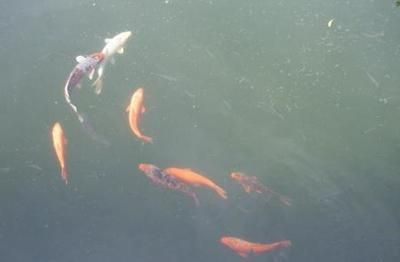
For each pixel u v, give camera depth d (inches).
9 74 249.6
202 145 235.5
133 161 233.0
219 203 226.1
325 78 244.4
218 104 242.2
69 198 229.6
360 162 231.3
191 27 257.9
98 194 229.8
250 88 244.7
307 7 261.0
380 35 251.6
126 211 227.6
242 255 215.8
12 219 228.4
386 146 232.7
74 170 232.4
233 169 231.8
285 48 251.6
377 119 237.0
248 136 237.0
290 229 222.8
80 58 224.7
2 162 235.3
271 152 234.4
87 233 225.5
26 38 257.9
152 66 248.5
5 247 224.7
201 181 216.8
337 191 228.4
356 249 220.1
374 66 245.8
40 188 231.1
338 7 259.4
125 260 221.6
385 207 225.0
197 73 247.8
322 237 221.9
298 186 229.6
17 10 265.9
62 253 223.3
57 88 245.6
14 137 238.4
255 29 256.8
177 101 242.5
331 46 250.5
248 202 226.1
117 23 259.1
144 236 224.5
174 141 236.1
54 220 227.6
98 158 233.6
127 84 244.2
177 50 252.2
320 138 235.6
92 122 237.9
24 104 243.4
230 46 253.3
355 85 242.5
